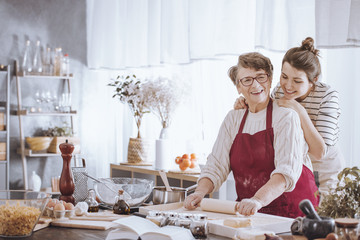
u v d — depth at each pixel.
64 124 5.51
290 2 3.40
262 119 2.10
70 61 5.52
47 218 1.89
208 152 4.18
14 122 5.19
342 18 3.10
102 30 5.32
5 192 1.74
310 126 2.23
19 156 5.23
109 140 5.50
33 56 5.23
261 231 1.54
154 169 4.06
